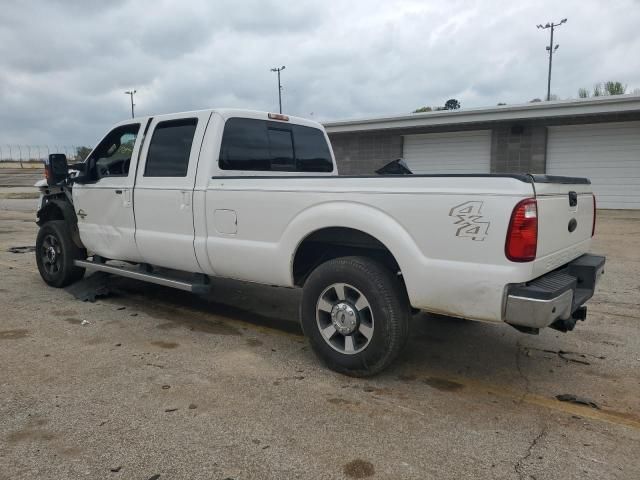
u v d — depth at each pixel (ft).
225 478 8.89
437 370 13.83
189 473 9.01
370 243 13.10
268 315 18.63
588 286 12.99
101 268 19.72
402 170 20.25
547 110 52.95
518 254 10.59
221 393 12.15
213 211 15.46
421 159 64.69
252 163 17.08
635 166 52.85
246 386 12.56
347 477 8.98
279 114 18.31
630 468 9.35
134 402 11.60
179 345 15.38
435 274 11.48
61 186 21.49
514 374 13.60
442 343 15.90
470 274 11.06
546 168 57.11
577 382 13.10
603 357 14.76
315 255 14.61
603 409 11.65
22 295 20.75
